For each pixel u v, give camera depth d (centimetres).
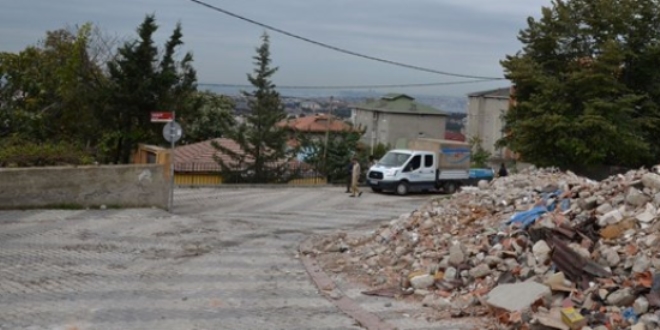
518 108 3794
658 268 905
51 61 3500
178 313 973
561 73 3616
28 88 3303
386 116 7362
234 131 3925
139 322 916
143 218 1923
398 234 1494
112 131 3062
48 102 3347
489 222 1341
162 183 2145
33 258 1313
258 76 3922
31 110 3294
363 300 1083
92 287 1109
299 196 3094
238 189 3325
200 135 5312
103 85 3106
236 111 5450
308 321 952
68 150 2219
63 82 3241
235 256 1462
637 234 1020
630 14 3712
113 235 1628
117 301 1025
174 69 3100
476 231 1313
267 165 3966
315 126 6372
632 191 1132
